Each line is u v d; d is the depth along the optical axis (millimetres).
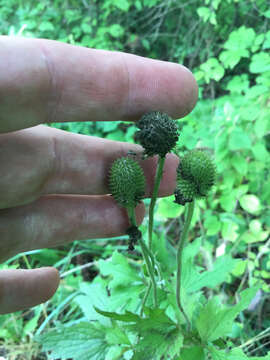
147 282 106
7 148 78
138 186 79
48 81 67
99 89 72
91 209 95
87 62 70
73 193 90
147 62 75
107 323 105
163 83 76
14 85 63
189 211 76
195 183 74
